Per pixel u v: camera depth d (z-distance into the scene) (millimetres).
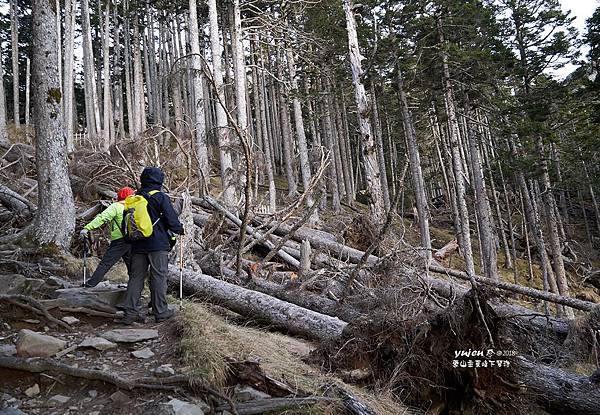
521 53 20359
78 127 30734
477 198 19969
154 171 5172
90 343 4227
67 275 6227
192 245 8492
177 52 33594
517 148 22438
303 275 8102
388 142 31453
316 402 3908
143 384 3643
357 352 4883
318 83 23172
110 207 5535
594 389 4727
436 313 5059
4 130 21250
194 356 3971
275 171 33125
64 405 3473
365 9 19312
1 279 5027
